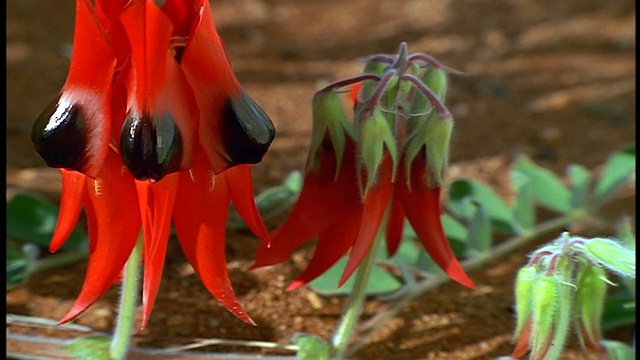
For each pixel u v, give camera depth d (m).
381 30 1.95
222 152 0.92
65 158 0.92
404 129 0.98
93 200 0.93
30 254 1.08
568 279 0.97
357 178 0.97
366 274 1.00
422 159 0.97
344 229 0.98
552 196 1.18
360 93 0.98
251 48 1.81
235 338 1.06
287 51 1.80
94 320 1.07
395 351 1.06
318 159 0.98
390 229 1.01
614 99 1.62
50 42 1.71
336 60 1.78
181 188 0.94
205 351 1.04
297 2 2.11
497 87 1.67
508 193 1.29
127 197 0.93
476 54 1.82
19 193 1.11
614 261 0.95
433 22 1.99
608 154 1.42
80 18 0.91
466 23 1.98
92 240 0.94
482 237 1.12
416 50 1.85
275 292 1.09
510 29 1.95
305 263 1.12
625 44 1.86
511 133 1.48
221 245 0.94
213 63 0.91
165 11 0.91
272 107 1.51
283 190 1.12
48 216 1.11
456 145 1.43
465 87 1.66
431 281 1.10
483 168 1.36
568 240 0.97
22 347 1.01
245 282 1.10
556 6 2.06
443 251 0.97
